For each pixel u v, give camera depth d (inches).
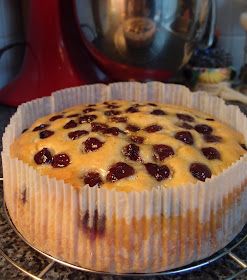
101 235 7.7
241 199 8.5
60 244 8.0
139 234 7.6
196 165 8.6
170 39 13.9
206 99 11.5
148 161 8.6
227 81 16.4
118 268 7.8
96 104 11.5
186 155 8.8
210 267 8.2
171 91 12.1
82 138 9.1
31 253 8.5
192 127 9.9
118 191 7.6
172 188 7.5
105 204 7.5
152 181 8.2
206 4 14.3
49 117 10.8
